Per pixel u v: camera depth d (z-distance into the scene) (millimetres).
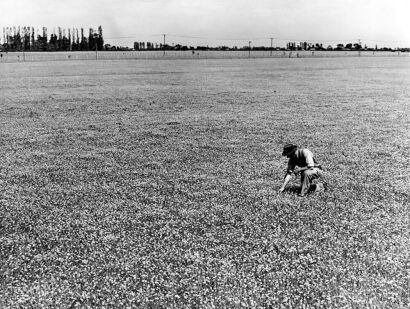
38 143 21719
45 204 12836
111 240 10266
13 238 10531
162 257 9336
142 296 7902
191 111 31719
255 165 17094
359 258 9148
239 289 8055
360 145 20516
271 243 9875
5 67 84312
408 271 8539
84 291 8062
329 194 13391
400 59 120312
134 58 126562
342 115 29234
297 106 33625
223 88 46750
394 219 11336
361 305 7445
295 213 11820
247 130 24500
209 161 17922
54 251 9750
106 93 42594
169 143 21516
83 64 95688
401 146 20156
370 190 13828
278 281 8289
